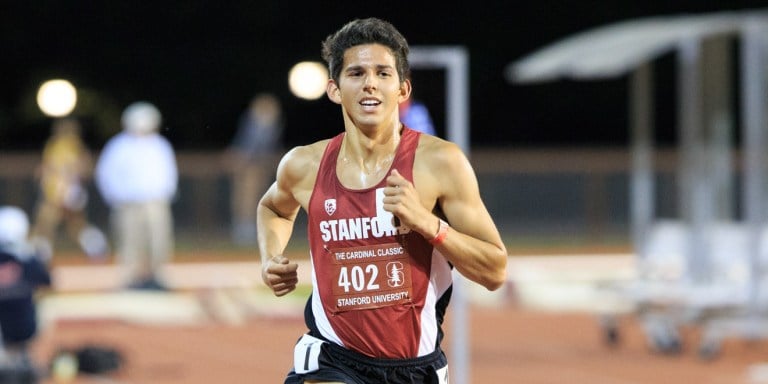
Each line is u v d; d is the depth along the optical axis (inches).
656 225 1806.1
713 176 1549.0
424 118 930.1
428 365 554.3
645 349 1609.3
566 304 2091.5
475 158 2805.1
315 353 554.9
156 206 1994.3
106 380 1402.6
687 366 1473.9
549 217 2802.7
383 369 550.0
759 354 1549.0
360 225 542.3
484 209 547.8
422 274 544.4
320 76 1990.7
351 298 546.0
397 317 545.0
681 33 1469.0
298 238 2716.5
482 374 1428.4
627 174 2797.7
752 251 1445.6
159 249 2006.6
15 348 1208.8
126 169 1979.6
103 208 2657.5
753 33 1408.7
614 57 1585.9
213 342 1712.6
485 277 541.0
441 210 549.0
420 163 542.0
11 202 2559.1
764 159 1496.1
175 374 1445.6
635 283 1615.4
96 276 2316.7
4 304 1199.6
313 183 557.0
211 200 2689.5
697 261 1547.7
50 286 1229.1
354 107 539.2
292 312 1940.2
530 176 2800.2
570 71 1630.2
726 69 1536.7
